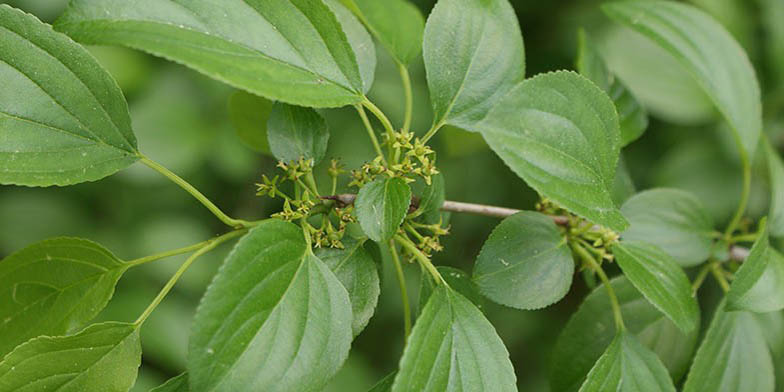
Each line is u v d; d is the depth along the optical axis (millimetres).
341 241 380
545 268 387
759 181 546
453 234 626
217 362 346
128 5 355
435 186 384
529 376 638
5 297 376
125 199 578
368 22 399
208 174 598
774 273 394
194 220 586
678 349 418
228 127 575
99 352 368
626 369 392
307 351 356
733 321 413
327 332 359
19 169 365
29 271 376
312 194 384
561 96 371
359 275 378
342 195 384
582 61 433
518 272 386
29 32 367
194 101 576
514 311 641
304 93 363
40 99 368
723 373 411
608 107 375
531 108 368
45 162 367
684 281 396
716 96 428
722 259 428
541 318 642
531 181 364
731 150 552
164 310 534
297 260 360
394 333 647
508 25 391
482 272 386
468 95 387
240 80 353
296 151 387
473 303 384
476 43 387
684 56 427
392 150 383
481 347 368
